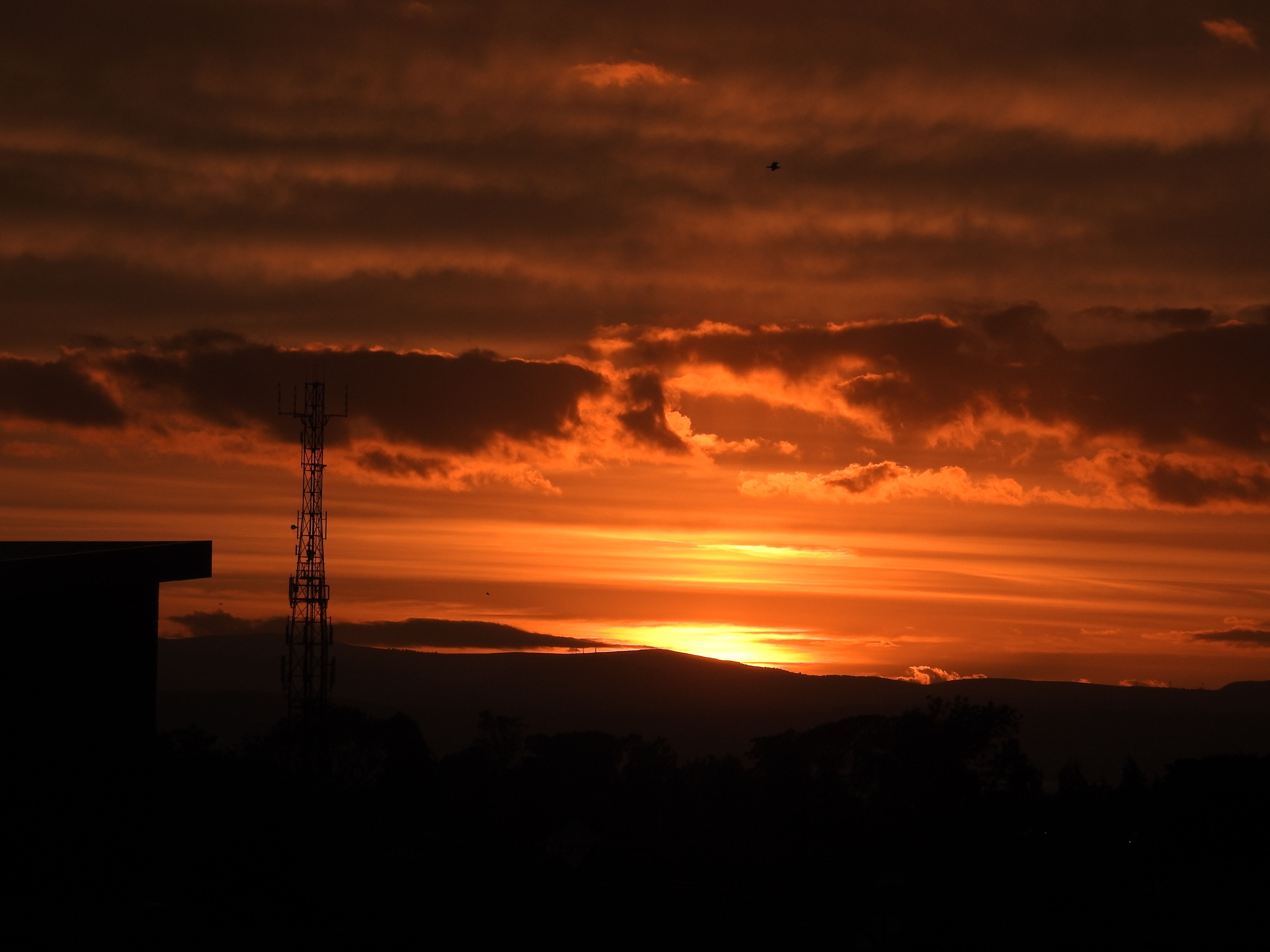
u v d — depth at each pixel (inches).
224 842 5049.2
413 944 4682.6
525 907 5290.4
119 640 4707.2
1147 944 5433.1
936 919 5738.2
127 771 4744.1
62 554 4640.8
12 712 4025.6
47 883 4099.4
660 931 5388.8
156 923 4224.9
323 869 5270.7
